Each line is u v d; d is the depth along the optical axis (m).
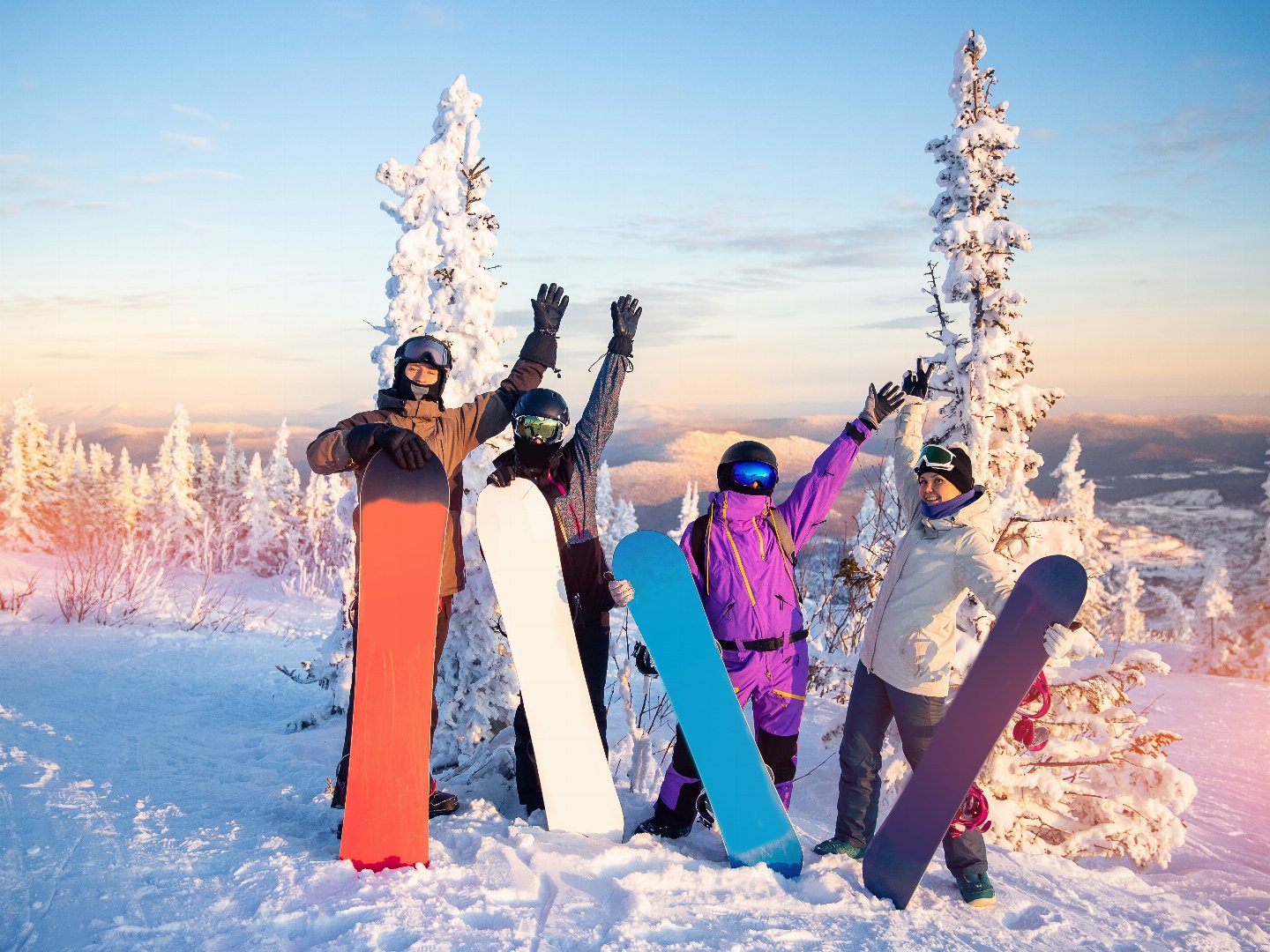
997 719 2.84
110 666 10.01
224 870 2.86
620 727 5.63
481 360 6.11
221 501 51.06
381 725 3.02
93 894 2.63
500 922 2.53
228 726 7.79
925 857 2.90
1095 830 4.41
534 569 3.51
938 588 3.20
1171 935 2.89
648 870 3.03
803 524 3.52
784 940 2.54
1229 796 6.65
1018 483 5.80
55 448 46.19
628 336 3.75
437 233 6.67
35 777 3.97
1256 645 21.03
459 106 6.79
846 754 3.46
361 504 3.08
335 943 2.31
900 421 3.82
